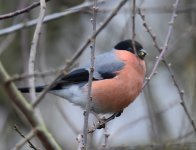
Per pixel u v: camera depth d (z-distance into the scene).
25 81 9.02
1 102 12.02
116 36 12.05
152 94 11.79
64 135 12.61
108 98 8.33
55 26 12.99
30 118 4.30
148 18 12.91
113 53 8.77
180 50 12.34
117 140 12.49
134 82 8.46
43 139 4.34
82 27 13.18
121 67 8.45
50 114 12.41
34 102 4.37
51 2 12.53
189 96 11.44
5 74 4.22
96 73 8.41
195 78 11.25
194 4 11.57
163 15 13.05
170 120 12.29
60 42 13.02
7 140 11.82
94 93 8.33
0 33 9.12
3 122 12.06
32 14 11.51
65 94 8.38
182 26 12.49
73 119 13.34
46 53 12.75
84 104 8.34
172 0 12.98
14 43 12.47
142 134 12.67
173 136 11.41
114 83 8.30
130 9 10.46
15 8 12.34
